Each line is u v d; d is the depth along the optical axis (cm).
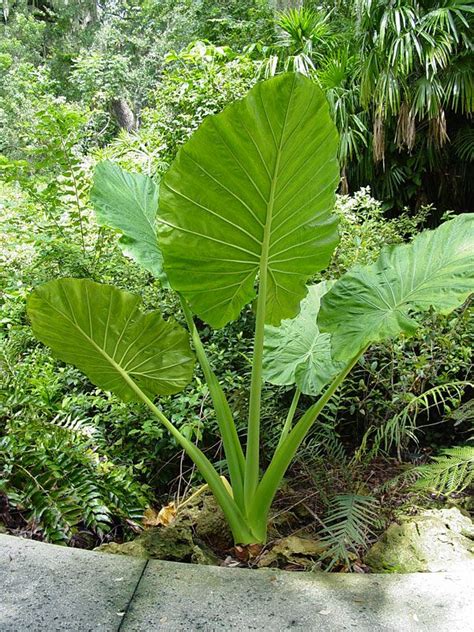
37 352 310
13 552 165
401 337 272
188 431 243
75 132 375
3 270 382
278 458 188
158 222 172
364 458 255
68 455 219
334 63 565
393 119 554
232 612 141
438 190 594
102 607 142
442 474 217
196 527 205
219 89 521
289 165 160
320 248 184
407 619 138
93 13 1714
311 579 157
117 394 208
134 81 1403
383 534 192
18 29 1545
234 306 194
